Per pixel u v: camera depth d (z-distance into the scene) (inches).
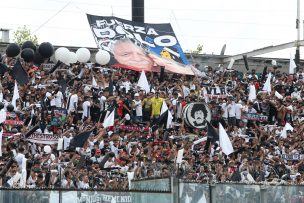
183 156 2386.8
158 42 3358.8
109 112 2556.6
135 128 2625.5
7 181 1927.9
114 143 2393.0
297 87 3312.0
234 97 3002.0
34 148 2313.0
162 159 2310.5
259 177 2379.4
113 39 3292.3
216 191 1567.4
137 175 2106.3
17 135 2306.8
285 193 1630.2
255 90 3112.7
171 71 3203.7
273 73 3383.4
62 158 2170.3
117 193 1520.7
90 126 2484.0
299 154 2687.0
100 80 2896.2
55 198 1497.3
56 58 2942.9
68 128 2469.2
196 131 2741.1
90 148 2327.8
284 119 3046.3
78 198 1505.9
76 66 2942.9
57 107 2603.3
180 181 1545.3
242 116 2947.8
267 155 2608.3
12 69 2704.2
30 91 2640.3
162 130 2635.3
